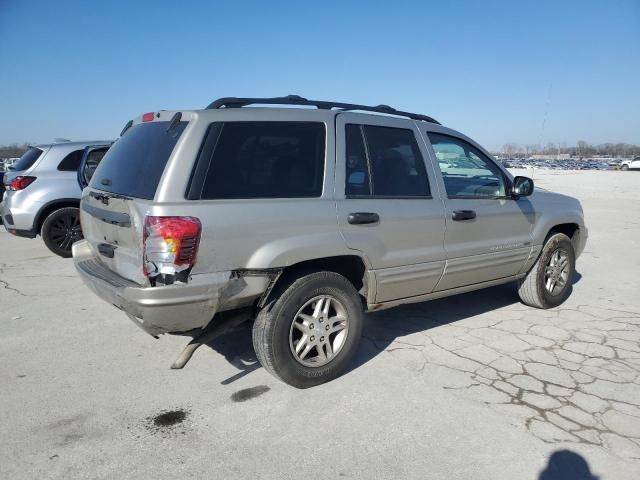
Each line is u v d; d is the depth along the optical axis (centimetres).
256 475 261
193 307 299
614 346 432
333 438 293
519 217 480
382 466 268
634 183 3131
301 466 268
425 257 401
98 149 789
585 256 837
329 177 352
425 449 283
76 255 398
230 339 440
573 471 265
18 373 375
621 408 328
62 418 313
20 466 266
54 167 784
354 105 399
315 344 351
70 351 416
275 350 331
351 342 367
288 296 332
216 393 346
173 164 300
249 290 315
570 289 619
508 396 343
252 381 364
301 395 343
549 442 290
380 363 394
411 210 389
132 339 441
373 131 386
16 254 806
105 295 324
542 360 402
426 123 433
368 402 334
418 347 426
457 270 430
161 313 291
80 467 266
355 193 365
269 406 328
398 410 324
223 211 304
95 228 369
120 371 379
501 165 482
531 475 262
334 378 365
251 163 325
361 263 371
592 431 302
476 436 296
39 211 768
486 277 465
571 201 557
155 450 281
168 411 322
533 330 469
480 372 379
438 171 421
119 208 322
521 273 505
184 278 293
